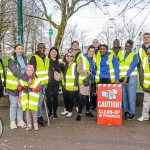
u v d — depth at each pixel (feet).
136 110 16.72
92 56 14.98
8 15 31.40
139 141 11.51
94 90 15.67
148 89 14.16
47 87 14.82
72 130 13.08
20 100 13.15
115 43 15.35
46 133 12.67
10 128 13.44
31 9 22.44
